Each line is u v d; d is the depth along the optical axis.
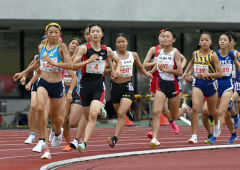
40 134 17.94
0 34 49.84
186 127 39.56
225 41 23.53
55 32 17.70
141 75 53.12
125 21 42.75
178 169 14.98
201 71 22.30
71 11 41.44
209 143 22.77
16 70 50.31
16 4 40.69
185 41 52.88
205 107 23.38
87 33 21.30
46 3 41.09
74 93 21.69
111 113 48.88
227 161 16.91
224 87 23.62
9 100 49.75
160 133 32.66
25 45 50.50
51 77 17.91
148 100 49.22
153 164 16.23
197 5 43.53
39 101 17.58
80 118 20.73
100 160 17.56
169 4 43.06
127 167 15.54
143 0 42.66
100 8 41.88
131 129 37.56
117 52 21.80
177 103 21.97
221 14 43.97
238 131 33.38
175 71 21.05
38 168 15.70
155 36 51.53
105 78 51.34
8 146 24.22
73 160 16.94
